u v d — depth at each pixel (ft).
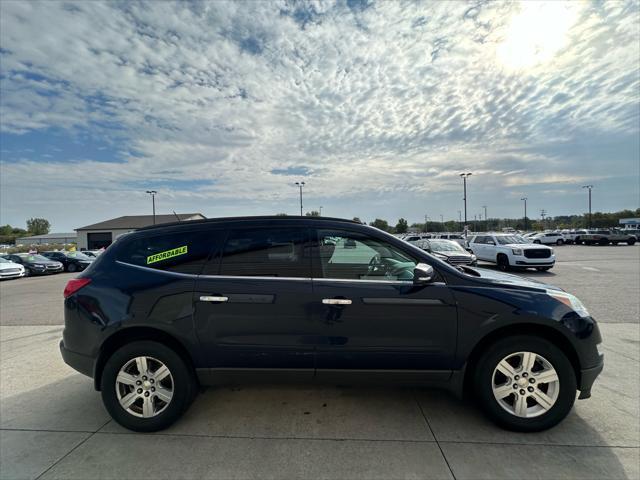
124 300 9.54
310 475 7.60
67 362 9.93
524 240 55.36
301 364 9.46
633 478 7.40
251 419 9.87
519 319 9.10
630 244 119.03
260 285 9.50
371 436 9.00
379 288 9.44
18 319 23.95
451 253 42.04
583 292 29.53
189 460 8.15
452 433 9.09
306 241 10.00
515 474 7.55
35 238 246.27
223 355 9.50
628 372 12.62
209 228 10.27
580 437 8.85
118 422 9.45
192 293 9.48
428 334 9.30
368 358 9.38
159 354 9.39
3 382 12.74
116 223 189.57
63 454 8.43
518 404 9.10
